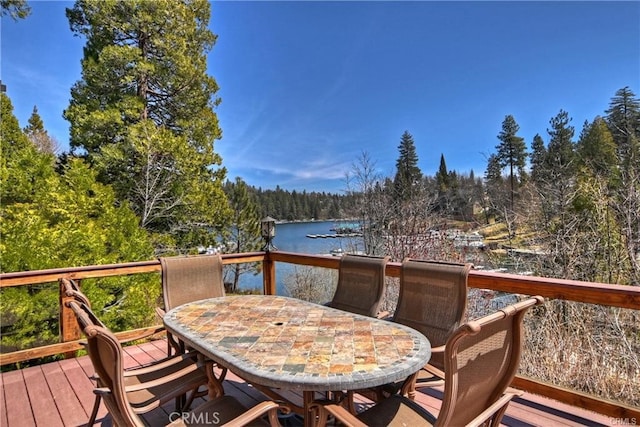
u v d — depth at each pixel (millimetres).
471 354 1219
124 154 9930
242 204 14195
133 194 10398
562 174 9328
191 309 2490
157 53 10695
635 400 2941
